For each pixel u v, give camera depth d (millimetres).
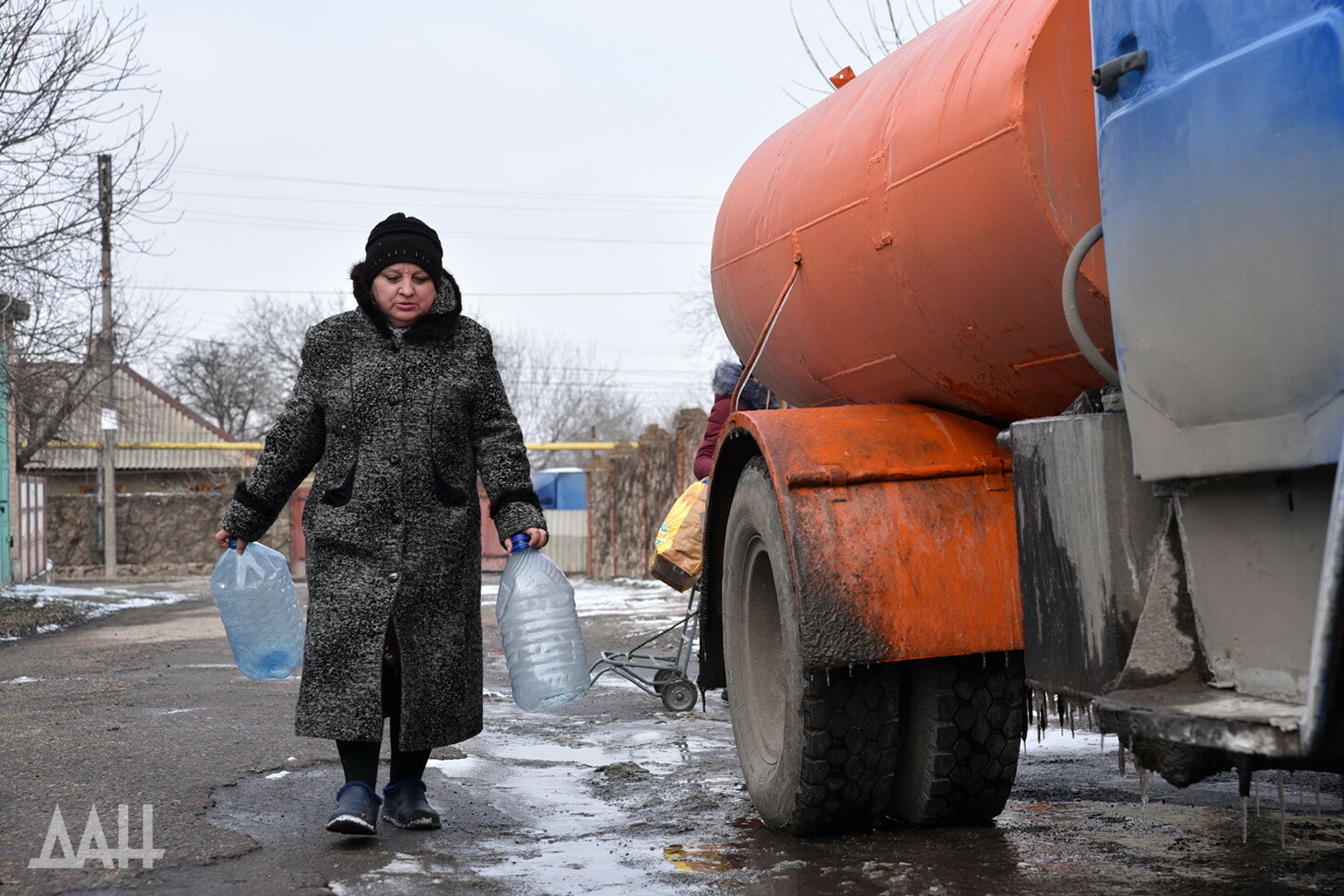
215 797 4660
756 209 5250
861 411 4145
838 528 3760
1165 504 2861
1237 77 2531
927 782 4027
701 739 6195
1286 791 4438
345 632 4055
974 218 3553
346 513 4113
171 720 6664
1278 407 2445
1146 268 2812
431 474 4188
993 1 3885
